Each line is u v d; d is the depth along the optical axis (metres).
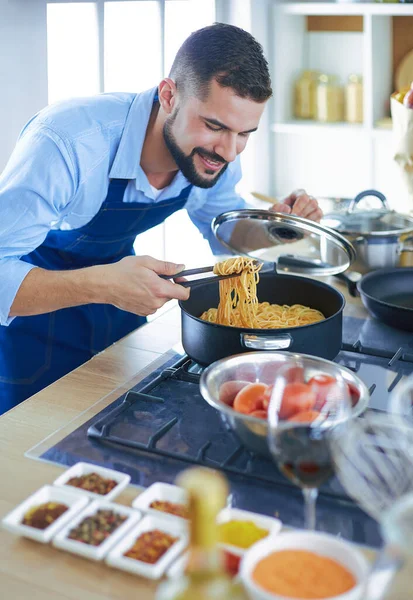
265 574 0.89
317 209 2.12
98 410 1.46
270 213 1.87
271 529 1.07
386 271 1.98
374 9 3.34
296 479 0.97
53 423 1.42
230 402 1.32
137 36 3.54
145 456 1.30
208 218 2.35
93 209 1.94
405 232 2.05
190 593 0.69
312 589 0.88
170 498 1.16
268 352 1.38
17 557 1.05
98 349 2.18
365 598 0.89
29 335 2.10
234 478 1.23
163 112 1.83
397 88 3.66
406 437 1.21
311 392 1.16
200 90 1.64
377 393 1.51
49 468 1.27
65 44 3.37
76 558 1.05
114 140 1.87
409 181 2.49
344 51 3.79
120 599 0.98
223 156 1.72
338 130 3.57
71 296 1.62
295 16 3.76
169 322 1.97
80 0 3.32
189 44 1.67
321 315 1.78
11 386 2.12
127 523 1.08
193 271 1.65
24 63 3.23
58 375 2.14
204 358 1.54
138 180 1.93
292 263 1.99
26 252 1.76
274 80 3.73
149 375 1.62
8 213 1.70
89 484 1.19
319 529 1.10
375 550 1.05
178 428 1.39
